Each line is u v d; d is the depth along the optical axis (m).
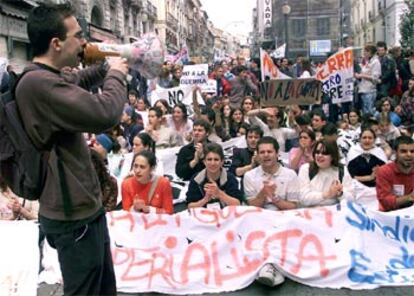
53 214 2.48
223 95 14.66
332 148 5.32
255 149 6.74
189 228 4.74
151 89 11.84
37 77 2.34
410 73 12.84
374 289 4.26
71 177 2.44
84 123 2.32
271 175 5.29
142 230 4.73
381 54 12.55
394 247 4.66
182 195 6.68
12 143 2.41
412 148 5.07
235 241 4.65
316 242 4.60
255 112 8.12
